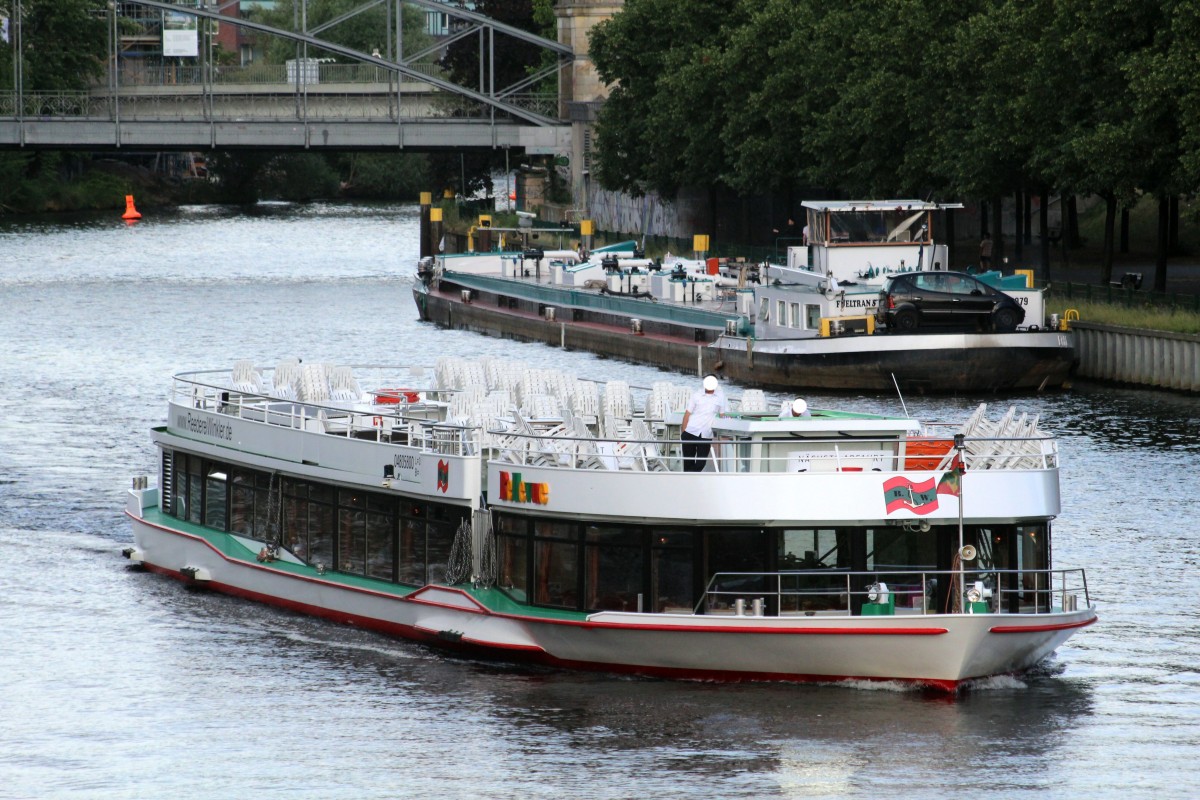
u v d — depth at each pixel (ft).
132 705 362.74
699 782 317.42
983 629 347.97
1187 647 395.34
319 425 426.51
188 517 463.83
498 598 378.94
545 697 358.43
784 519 350.43
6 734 347.97
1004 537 359.87
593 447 384.68
